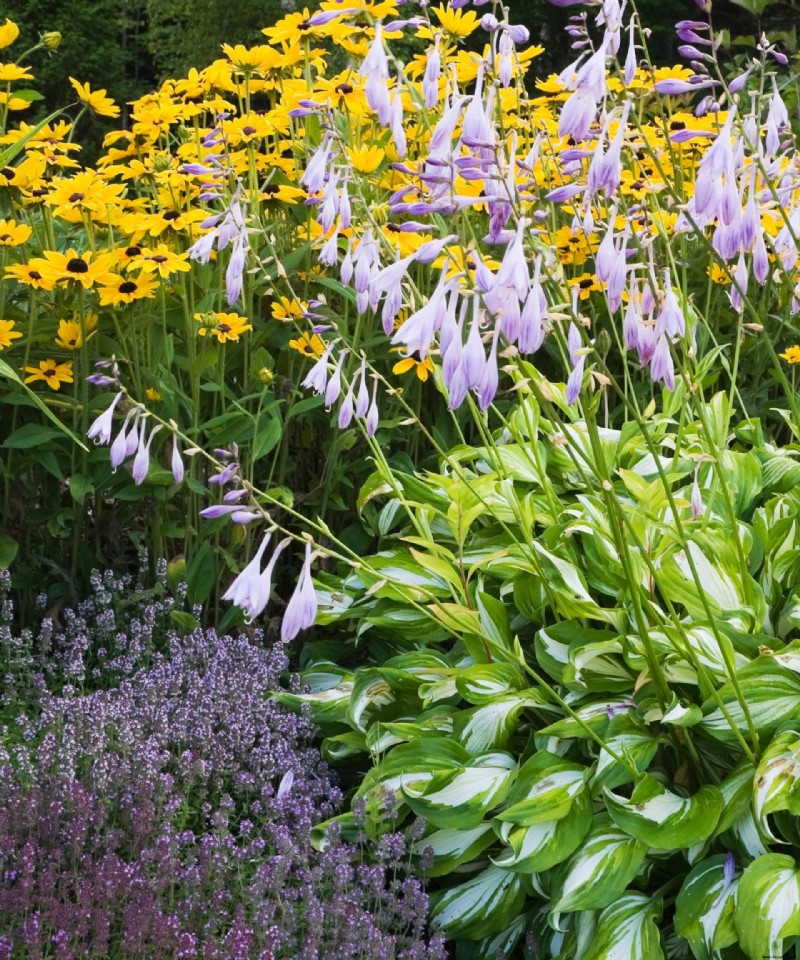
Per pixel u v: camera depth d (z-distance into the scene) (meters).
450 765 2.59
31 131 2.83
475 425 4.12
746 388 4.75
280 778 2.82
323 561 3.78
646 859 2.47
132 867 2.26
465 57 2.60
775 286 4.04
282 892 2.37
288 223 3.96
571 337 2.20
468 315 2.71
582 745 2.63
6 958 2.04
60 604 3.52
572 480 3.28
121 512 3.61
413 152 3.81
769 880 2.14
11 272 3.28
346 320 3.52
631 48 1.73
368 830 2.54
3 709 3.12
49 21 17.03
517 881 2.53
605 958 2.23
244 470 3.49
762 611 2.69
